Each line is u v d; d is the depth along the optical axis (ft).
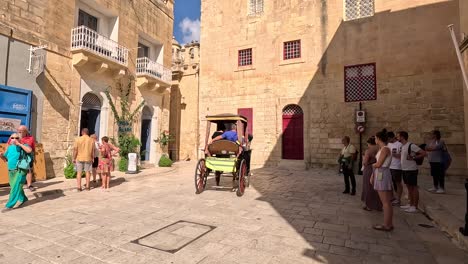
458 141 40.01
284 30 54.70
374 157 20.26
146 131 53.21
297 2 53.72
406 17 44.65
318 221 17.30
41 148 31.96
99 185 30.35
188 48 75.61
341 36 49.49
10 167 19.75
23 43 31.32
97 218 17.40
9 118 29.58
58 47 35.29
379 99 45.73
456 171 39.60
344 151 26.81
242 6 59.31
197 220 17.13
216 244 13.17
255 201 22.85
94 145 28.91
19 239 13.58
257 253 12.18
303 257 11.85
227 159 24.94
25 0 31.68
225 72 60.18
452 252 12.61
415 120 43.06
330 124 49.37
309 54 52.06
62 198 23.65
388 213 15.69
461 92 40.45
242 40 58.90
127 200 22.88
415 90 43.37
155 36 54.29
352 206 21.35
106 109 42.22
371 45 46.98
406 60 44.24
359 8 48.57
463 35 22.79
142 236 14.15
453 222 15.87
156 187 29.63
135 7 48.93
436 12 42.86
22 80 31.12
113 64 41.55
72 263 10.98
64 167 35.42
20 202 21.68
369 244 13.52
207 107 61.46
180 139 68.95
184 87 69.62
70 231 14.84
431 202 21.35
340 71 49.19
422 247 13.21
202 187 26.76
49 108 34.01
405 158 20.59
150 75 48.91
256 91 56.75
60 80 35.45
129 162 39.45
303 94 52.19
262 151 55.11
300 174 42.24
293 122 53.57
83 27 37.24
